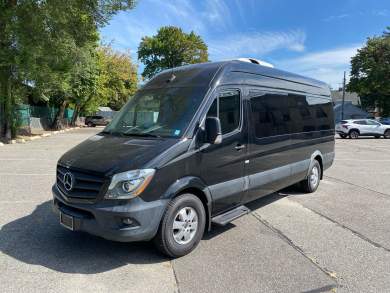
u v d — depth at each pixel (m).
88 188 4.22
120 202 4.05
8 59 18.33
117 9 21.08
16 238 5.09
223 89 5.30
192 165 4.63
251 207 7.11
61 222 4.52
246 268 4.31
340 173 11.58
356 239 5.34
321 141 8.62
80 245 4.90
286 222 6.14
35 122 32.47
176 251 4.51
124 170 4.09
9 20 18.45
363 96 62.72
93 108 46.34
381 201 7.71
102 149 4.67
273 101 6.56
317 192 8.55
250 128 5.77
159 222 4.31
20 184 8.66
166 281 3.96
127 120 5.45
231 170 5.32
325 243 5.16
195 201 4.70
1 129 21.05
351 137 31.62
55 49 19.22
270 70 6.67
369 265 4.44
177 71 5.90
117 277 4.03
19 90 21.22
